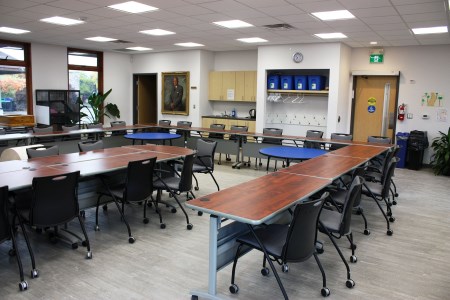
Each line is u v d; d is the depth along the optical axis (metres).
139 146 5.63
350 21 6.18
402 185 6.72
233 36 8.13
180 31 7.61
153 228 4.22
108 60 11.65
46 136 6.97
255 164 7.95
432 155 8.43
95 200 4.21
